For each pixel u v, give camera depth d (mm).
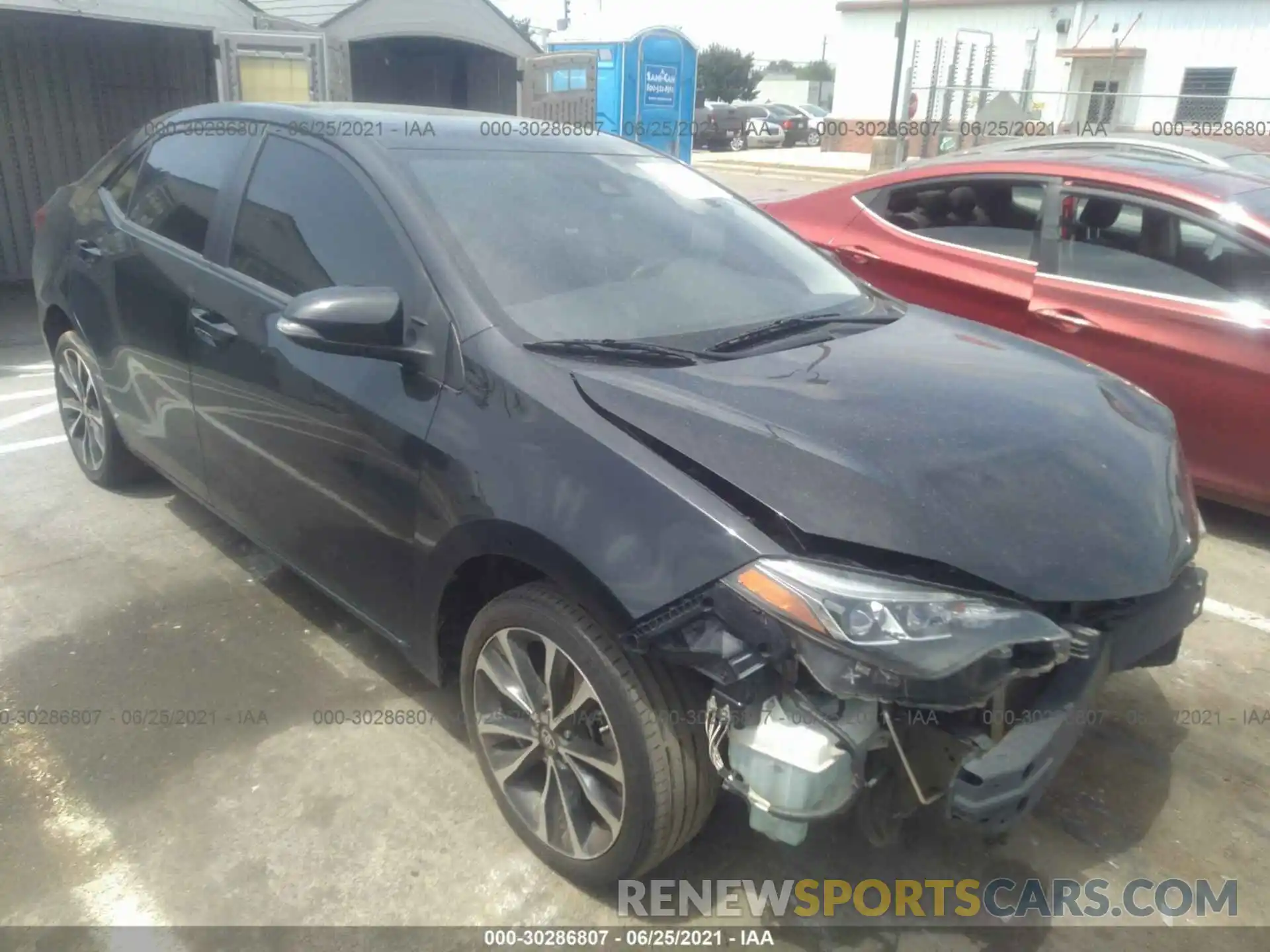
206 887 2410
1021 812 2074
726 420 2209
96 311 3961
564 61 12078
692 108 16609
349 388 2697
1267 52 21828
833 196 5789
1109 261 4551
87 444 4547
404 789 2742
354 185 2875
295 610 3609
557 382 2334
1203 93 22953
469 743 2916
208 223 3404
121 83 9562
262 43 9055
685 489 2068
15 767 2775
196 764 2811
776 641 1921
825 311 3082
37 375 6469
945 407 2387
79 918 2312
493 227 2779
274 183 3182
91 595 3662
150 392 3705
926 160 5898
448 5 10617
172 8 8422
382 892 2410
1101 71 24109
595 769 2303
